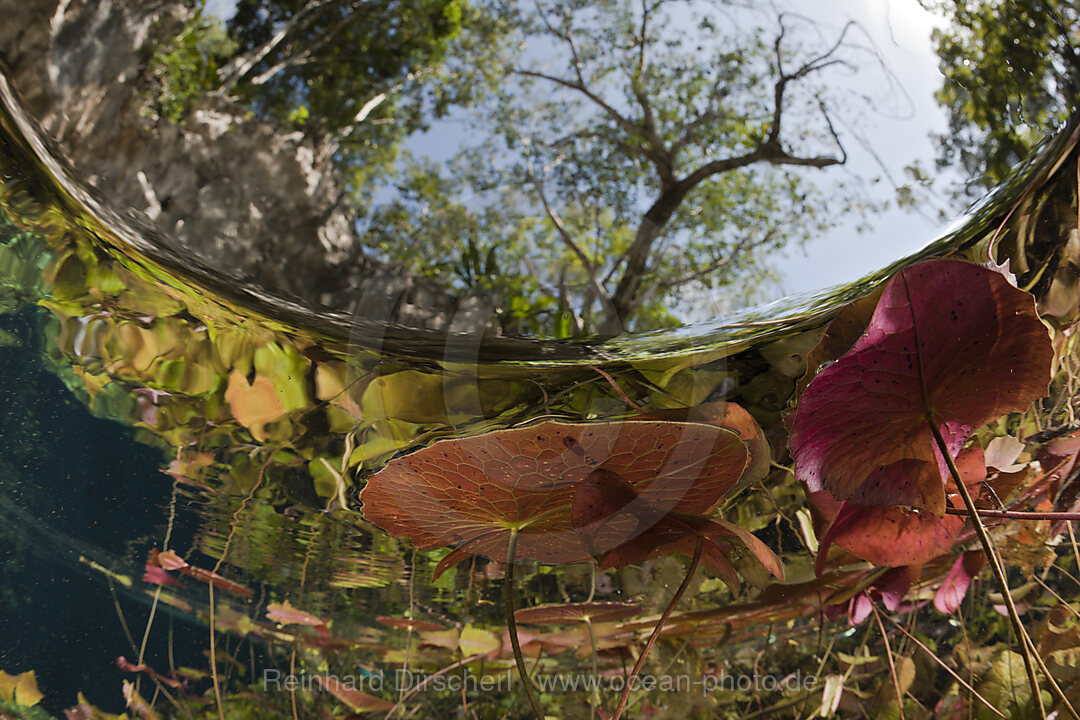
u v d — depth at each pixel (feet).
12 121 3.28
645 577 2.14
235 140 17.48
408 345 2.91
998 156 4.00
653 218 15.87
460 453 1.70
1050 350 1.57
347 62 21.16
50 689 2.25
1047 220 2.15
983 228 2.50
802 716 2.05
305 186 19.06
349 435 2.19
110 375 2.40
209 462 2.32
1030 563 1.94
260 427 2.32
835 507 1.87
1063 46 3.50
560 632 2.25
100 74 12.92
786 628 2.09
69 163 3.80
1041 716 1.84
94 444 2.36
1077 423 1.78
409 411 2.27
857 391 1.63
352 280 19.24
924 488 1.67
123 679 2.30
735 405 1.85
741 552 1.83
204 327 2.56
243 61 18.45
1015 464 1.78
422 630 2.30
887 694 2.02
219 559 2.34
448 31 20.56
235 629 2.34
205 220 16.19
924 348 1.58
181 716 2.29
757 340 2.36
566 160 18.26
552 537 1.81
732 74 15.26
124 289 2.65
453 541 1.89
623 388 2.23
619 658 2.22
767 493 1.87
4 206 2.60
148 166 14.53
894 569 2.00
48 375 2.39
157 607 2.34
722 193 15.10
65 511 2.33
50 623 2.29
